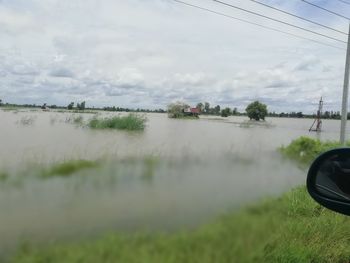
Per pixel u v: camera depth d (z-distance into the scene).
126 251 4.22
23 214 5.16
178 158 9.80
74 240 4.43
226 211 5.31
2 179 6.93
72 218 5.05
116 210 5.32
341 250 4.82
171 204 5.63
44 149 12.67
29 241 4.38
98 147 13.37
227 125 35.25
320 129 31.41
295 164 11.14
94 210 5.39
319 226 5.48
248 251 4.42
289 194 6.93
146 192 6.21
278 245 4.66
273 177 8.42
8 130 20.72
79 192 6.29
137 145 14.15
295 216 6.01
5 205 5.53
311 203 6.61
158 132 23.81
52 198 5.95
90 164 8.38
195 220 4.95
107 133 21.48
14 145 13.70
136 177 7.23
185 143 15.91
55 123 27.52
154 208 5.41
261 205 5.76
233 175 7.98
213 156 10.51
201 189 6.54
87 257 4.18
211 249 4.37
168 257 4.19
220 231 4.68
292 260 4.43
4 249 4.25
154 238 4.46
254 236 4.75
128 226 4.79
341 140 16.06
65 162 8.43
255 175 8.35
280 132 25.91
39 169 7.62
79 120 28.05
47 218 5.05
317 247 4.79
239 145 15.43
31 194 6.15
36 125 25.62
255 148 13.96
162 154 10.88
